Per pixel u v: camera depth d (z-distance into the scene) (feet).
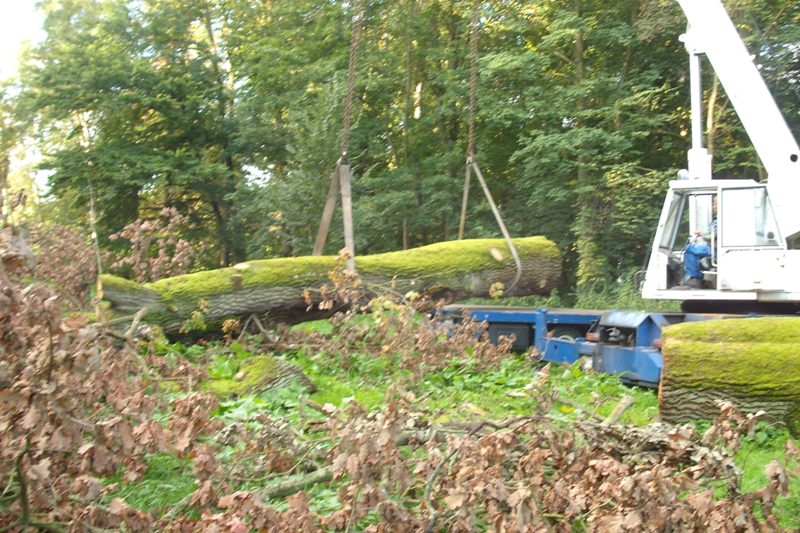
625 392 28.73
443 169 81.51
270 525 12.23
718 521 13.01
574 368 30.99
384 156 85.10
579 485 14.62
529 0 75.92
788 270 30.25
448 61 85.10
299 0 86.02
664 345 23.81
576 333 35.81
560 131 74.43
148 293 30.22
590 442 16.62
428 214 79.46
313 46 84.58
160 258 40.83
